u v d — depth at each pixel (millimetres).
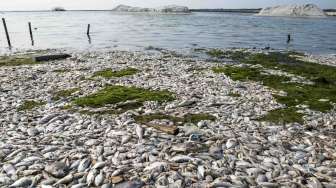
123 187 7539
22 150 9672
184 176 8055
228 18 157000
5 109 14555
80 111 14109
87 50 42438
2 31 80188
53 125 12141
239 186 7590
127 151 9570
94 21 126938
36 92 17656
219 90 18500
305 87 20078
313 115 14234
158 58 33000
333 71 26234
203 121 12625
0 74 22906
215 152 9680
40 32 76688
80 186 7656
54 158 9180
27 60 30578
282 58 35125
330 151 10102
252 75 23016
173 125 12211
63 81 20625
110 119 12945
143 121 12688
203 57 35844
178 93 17375
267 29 86000
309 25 104750
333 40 60156
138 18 145375
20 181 7828
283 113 14406
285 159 9430
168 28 86438
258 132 11758
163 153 9375
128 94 16594
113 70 24297
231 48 45000
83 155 9156
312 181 8094
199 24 104562
